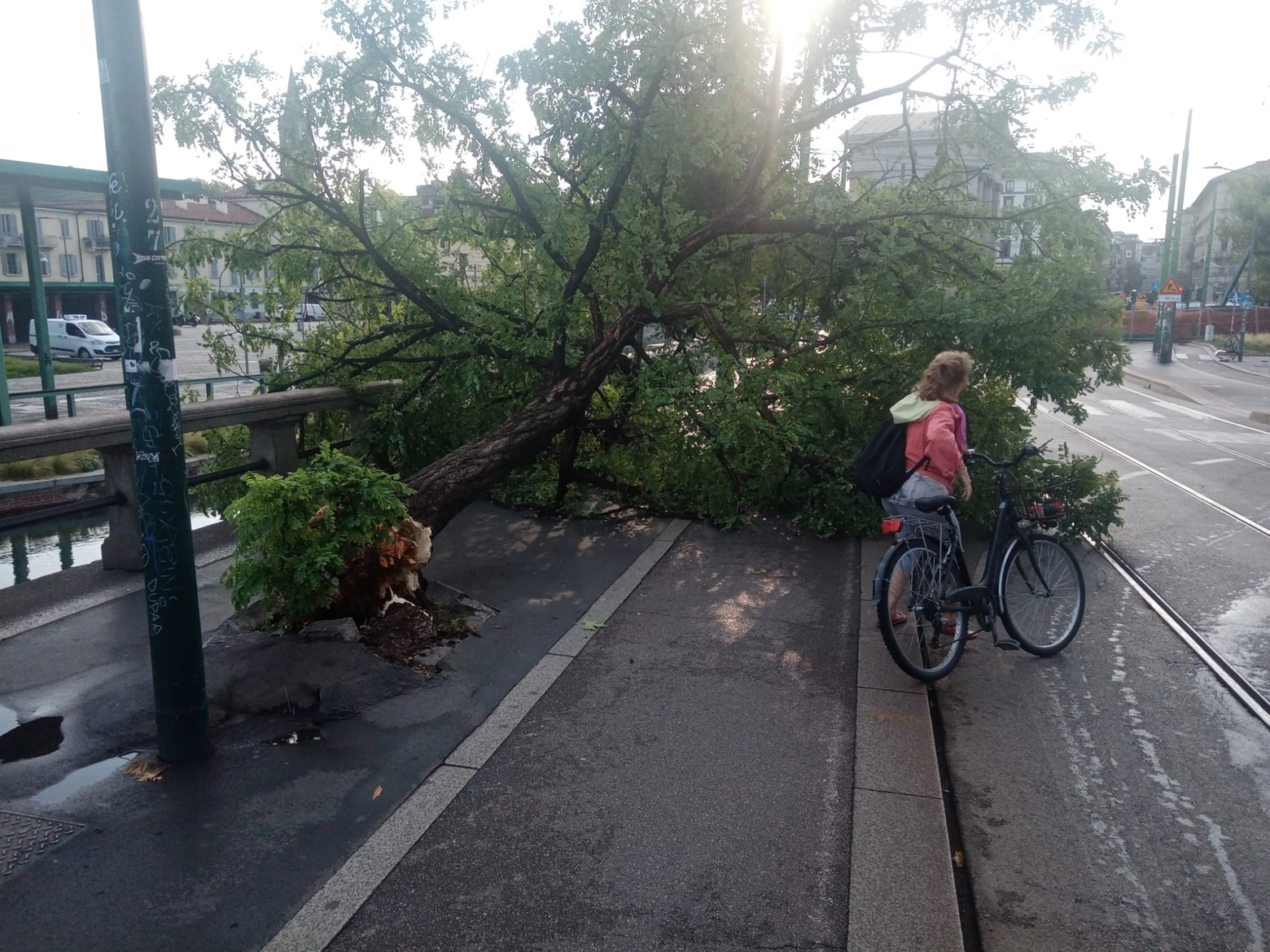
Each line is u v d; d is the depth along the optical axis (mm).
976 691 4953
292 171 7270
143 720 4020
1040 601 5422
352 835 3297
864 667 4922
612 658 4953
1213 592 6754
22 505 11086
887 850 3279
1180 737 4445
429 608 5344
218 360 8102
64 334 38875
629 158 6605
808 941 2846
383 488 4770
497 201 7316
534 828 3389
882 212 7801
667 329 7660
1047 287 6945
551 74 6359
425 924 2873
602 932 2861
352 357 8047
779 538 7434
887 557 4754
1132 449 14281
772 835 3385
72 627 4996
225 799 3486
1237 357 43531
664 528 7609
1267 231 55656
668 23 6527
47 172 10938
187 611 3639
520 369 7617
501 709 4316
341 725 4090
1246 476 11820
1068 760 4215
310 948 2740
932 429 4770
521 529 7488
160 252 3418
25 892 2936
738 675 4789
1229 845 3557
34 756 3727
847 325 7828
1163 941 3006
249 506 4582
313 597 4711
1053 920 3109
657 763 3875
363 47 6562
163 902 2914
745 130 7531
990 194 8711
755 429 6742
